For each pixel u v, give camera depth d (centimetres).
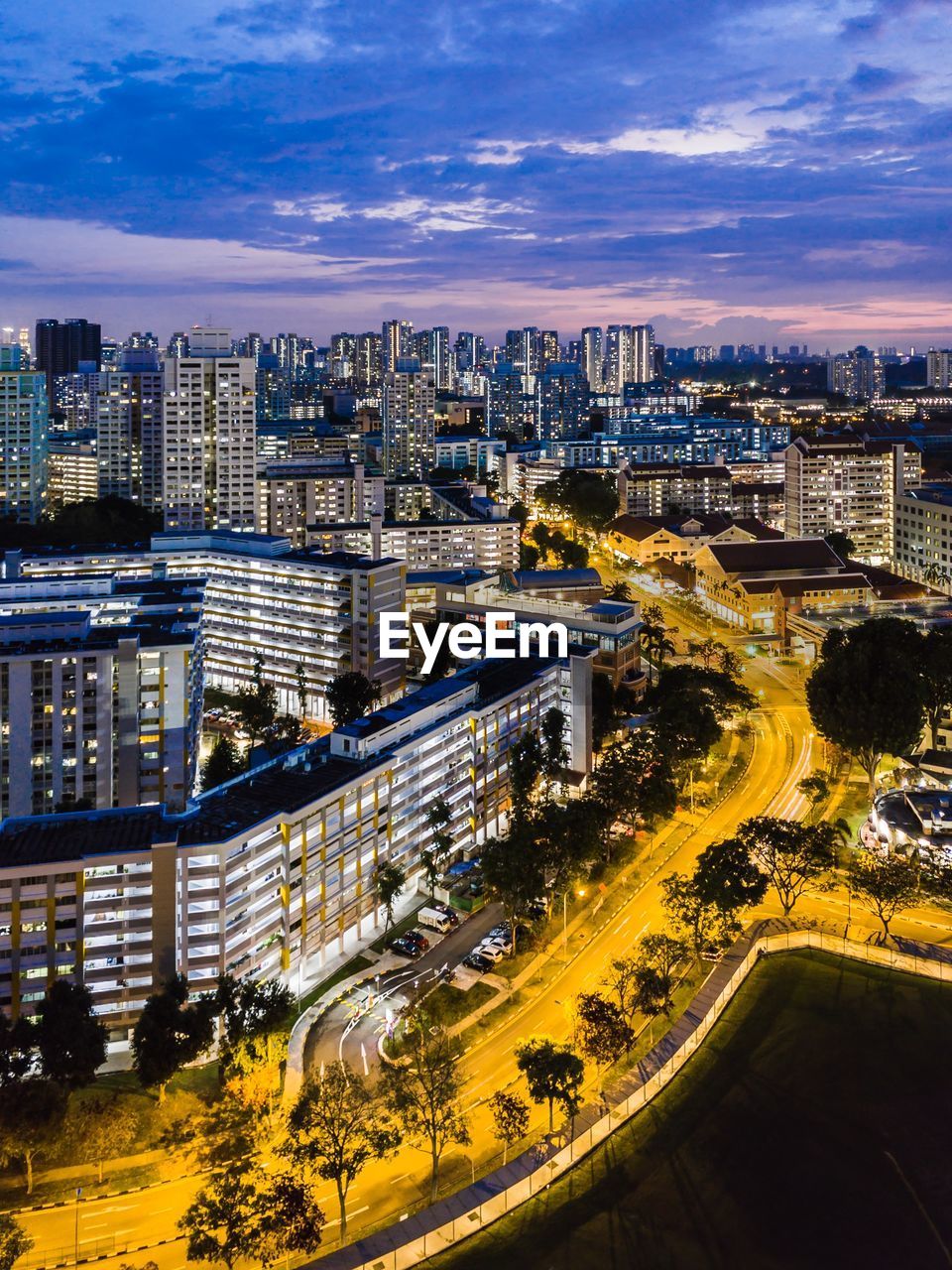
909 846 18200
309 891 15638
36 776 19800
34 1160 11956
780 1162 11756
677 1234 10669
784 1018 14550
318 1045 14038
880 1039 14025
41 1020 13125
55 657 19625
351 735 17538
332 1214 11256
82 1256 10544
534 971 15750
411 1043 13838
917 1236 10612
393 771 17550
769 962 16075
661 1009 13750
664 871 18900
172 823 14725
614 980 15250
